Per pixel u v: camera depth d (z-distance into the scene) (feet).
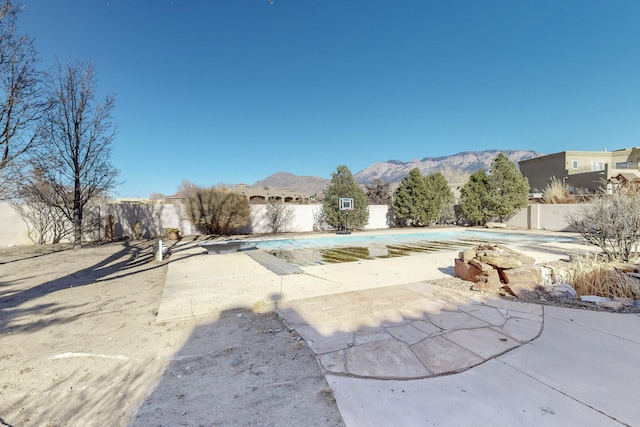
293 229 57.47
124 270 22.79
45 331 11.12
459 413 6.14
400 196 62.03
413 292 15.02
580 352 8.57
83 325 11.68
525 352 8.63
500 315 11.60
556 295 13.70
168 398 6.98
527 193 56.03
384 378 7.52
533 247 31.58
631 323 10.62
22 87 27.81
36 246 38.17
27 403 6.89
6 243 38.45
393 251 33.19
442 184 66.74
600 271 15.29
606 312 11.79
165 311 12.72
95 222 44.06
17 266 24.73
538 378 7.31
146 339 10.32
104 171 40.40
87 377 7.98
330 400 6.72
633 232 19.21
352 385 7.26
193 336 10.49
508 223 59.21
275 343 9.75
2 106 26.63
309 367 8.18
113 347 9.71
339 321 11.35
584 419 5.82
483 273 15.79
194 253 30.96
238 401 6.81
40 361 8.85
